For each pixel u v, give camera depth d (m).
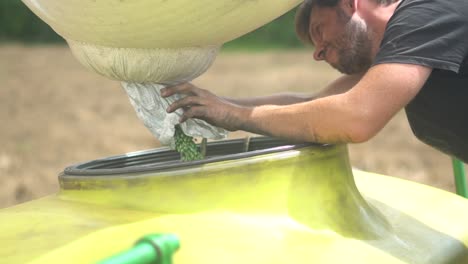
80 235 1.91
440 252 2.18
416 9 2.24
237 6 2.01
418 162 7.83
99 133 9.58
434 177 7.25
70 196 2.19
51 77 14.88
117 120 10.51
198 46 2.16
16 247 1.90
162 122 2.28
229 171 2.07
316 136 2.20
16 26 23.27
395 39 2.22
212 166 2.07
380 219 2.27
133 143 8.99
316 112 2.19
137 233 1.91
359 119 2.15
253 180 2.08
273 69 15.83
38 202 2.22
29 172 7.65
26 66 16.61
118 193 2.10
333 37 2.52
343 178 2.25
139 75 2.18
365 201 2.32
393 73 2.16
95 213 2.04
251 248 1.90
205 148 2.54
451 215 2.45
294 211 2.09
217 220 2.00
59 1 1.99
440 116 2.54
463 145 2.60
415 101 2.56
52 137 9.35
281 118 2.22
